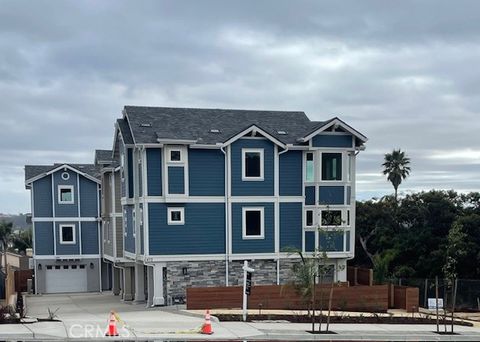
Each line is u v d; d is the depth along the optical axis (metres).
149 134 24.64
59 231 36.78
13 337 14.24
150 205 24.25
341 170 26.36
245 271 18.36
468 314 23.98
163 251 24.33
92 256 37.31
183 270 24.55
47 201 36.69
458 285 26.38
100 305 26.75
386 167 60.06
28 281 37.28
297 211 26.11
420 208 40.03
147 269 26.30
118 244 30.66
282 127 27.73
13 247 64.50
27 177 36.16
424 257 36.09
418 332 17.05
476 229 35.00
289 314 19.81
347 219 26.25
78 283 37.09
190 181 24.75
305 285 17.92
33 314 21.45
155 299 24.20
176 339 14.57
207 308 21.44
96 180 37.41
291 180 26.08
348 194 26.44
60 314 21.69
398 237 38.84
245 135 25.34
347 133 26.45
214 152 25.11
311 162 26.33
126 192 26.53
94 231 37.50
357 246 43.19
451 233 20.34
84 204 37.31
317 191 25.94
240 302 21.83
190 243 24.69
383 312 22.62
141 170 24.62
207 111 27.95
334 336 15.74
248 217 25.48
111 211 32.47
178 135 24.75
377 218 42.25
